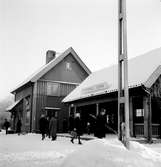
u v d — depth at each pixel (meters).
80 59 31.08
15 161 7.02
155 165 4.98
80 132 13.41
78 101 23.08
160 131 16.08
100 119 11.58
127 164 4.64
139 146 6.80
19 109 32.59
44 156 8.03
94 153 4.84
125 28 8.30
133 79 16.25
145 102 15.09
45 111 28.50
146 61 17.89
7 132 29.41
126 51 8.09
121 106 8.19
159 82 15.89
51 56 34.06
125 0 8.55
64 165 4.82
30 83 29.06
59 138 18.31
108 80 19.83
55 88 29.50
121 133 7.95
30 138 18.06
